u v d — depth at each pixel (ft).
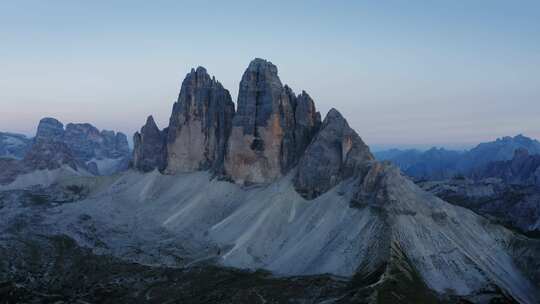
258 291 591.78
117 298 630.33
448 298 554.87
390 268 579.07
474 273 609.83
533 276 653.30
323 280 593.83
